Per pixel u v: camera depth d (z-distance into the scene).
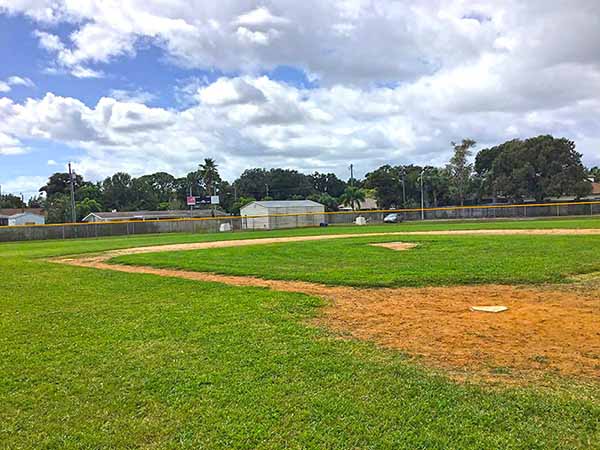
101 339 5.80
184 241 25.84
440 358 4.81
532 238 17.31
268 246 19.31
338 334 5.78
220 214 67.81
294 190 97.44
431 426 3.39
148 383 4.32
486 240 17.09
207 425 3.51
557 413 3.52
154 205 81.50
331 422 3.49
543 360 4.66
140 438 3.37
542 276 9.18
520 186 61.81
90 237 38.28
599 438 3.16
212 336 5.73
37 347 5.55
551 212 46.84
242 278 10.68
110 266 14.17
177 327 6.20
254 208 55.00
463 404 3.72
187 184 92.31
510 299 7.59
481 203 74.25
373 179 76.19
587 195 61.78
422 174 72.00
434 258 12.58
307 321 6.43
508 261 11.18
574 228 23.55
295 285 9.52
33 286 10.36
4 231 35.94
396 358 4.83
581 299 7.41
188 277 11.13
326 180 109.38
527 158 61.72
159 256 16.09
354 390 4.03
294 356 4.93
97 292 9.27
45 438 3.42
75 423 3.63
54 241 33.66
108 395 4.11
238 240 25.36
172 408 3.80
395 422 3.47
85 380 4.46
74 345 5.59
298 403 3.81
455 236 20.06
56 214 62.94
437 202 76.94
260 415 3.62
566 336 5.44
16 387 4.35
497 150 71.94
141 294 8.85
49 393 4.20
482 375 4.32
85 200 67.94
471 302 7.48
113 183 82.56
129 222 41.12
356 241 19.66
